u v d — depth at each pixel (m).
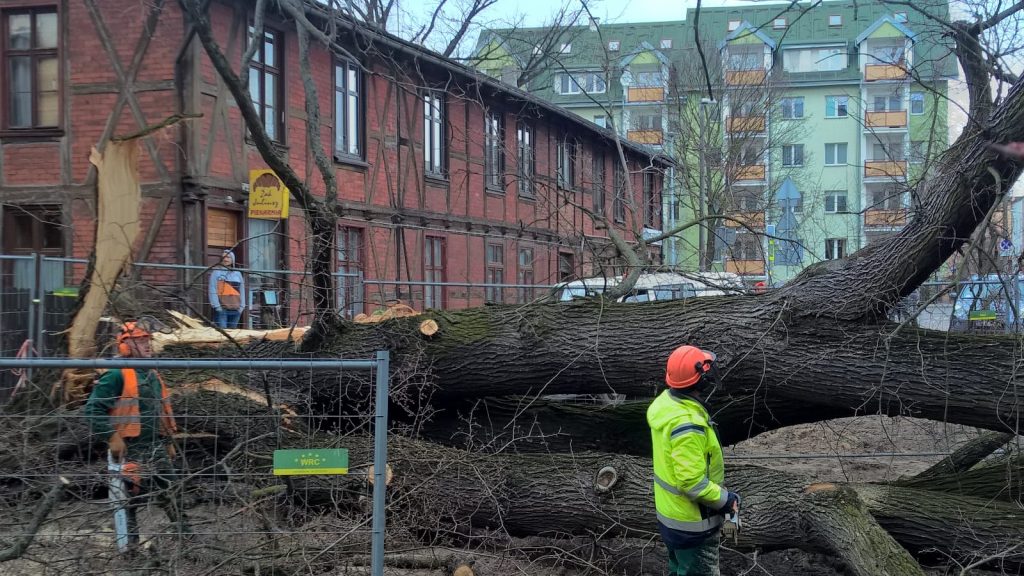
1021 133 4.89
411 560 5.06
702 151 24.36
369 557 4.71
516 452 6.30
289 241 13.62
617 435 6.55
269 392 5.48
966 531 4.77
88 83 11.91
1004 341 5.16
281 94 13.70
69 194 11.93
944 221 5.14
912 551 4.93
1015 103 4.93
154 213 11.66
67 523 4.38
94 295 6.99
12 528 4.29
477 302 19.78
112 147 7.11
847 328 5.41
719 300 5.91
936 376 5.15
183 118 7.24
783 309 5.54
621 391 6.12
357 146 15.99
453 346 6.23
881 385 5.29
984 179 5.03
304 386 6.33
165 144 11.66
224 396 5.62
